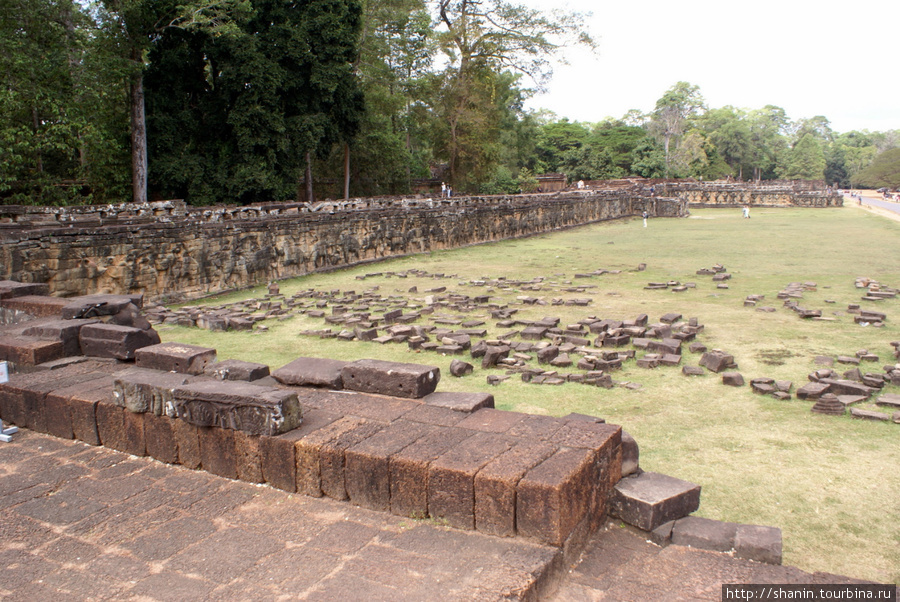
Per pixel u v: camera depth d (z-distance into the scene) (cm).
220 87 3083
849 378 952
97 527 457
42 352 734
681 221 5319
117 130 2983
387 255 2950
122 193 2966
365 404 571
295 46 3116
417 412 546
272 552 417
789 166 12588
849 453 700
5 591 384
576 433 482
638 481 493
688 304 1636
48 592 382
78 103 2662
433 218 3247
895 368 969
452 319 1472
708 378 995
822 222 4631
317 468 483
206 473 541
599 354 1100
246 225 2173
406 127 5200
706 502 594
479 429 502
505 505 412
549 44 4650
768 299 1683
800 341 1216
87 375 691
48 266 1565
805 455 699
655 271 2328
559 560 398
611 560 423
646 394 922
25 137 2444
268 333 1388
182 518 467
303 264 2455
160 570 402
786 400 880
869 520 557
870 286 1769
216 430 532
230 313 1569
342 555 408
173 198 3173
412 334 1323
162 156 3027
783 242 3234
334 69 3244
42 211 1781
